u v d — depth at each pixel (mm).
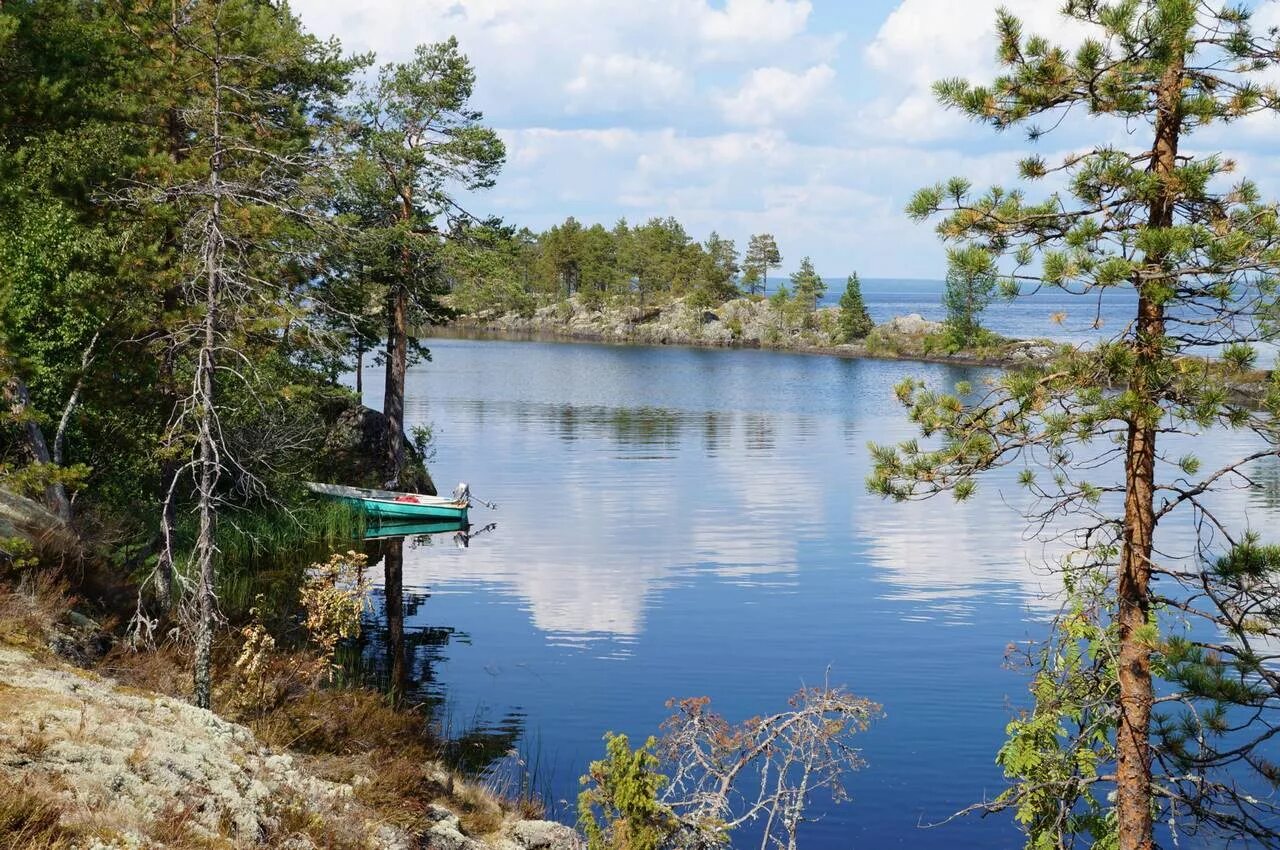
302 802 9711
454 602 26969
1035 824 12305
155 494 26797
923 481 12188
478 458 54438
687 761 13352
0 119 22781
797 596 27641
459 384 97188
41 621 12734
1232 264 10281
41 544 15734
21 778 7465
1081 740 11969
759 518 38781
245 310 13180
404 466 43875
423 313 42656
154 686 12961
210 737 10461
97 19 25703
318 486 37406
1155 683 19016
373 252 32156
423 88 38906
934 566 31125
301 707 14570
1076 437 10984
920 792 15922
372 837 10133
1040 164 11836
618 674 21406
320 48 32688
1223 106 10906
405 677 20969
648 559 32062
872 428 68250
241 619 21359
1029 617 25547
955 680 20938
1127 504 11250
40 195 21891
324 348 14930
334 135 32188
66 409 22078
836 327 163375
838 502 42031
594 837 10766
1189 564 29609
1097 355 10977
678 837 11195
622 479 47906
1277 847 13469
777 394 91938
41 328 21625
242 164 14656
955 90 11656
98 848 6898
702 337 173000
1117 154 11047
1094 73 10969
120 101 23484
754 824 14914
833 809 15336
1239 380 10641
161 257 18938
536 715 19031
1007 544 34219
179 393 18625
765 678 21188
